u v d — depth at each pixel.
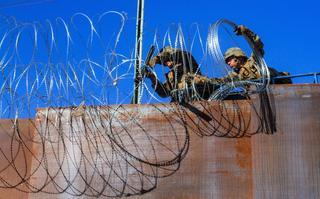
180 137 16.66
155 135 16.89
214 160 16.19
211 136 16.38
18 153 18.34
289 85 15.83
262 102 15.97
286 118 15.66
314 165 15.17
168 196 16.38
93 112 17.61
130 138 17.09
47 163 17.81
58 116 18.02
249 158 15.93
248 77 17.28
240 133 16.14
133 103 17.58
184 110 16.78
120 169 16.98
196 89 17.16
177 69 17.69
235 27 16.59
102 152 17.28
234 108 16.33
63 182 17.50
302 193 15.09
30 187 17.88
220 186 15.98
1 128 18.64
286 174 15.32
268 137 15.71
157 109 17.05
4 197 18.11
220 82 16.94
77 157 17.50
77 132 17.67
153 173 16.66
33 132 18.34
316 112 15.49
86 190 17.20
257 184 15.53
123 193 16.81
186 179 16.33
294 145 15.44
